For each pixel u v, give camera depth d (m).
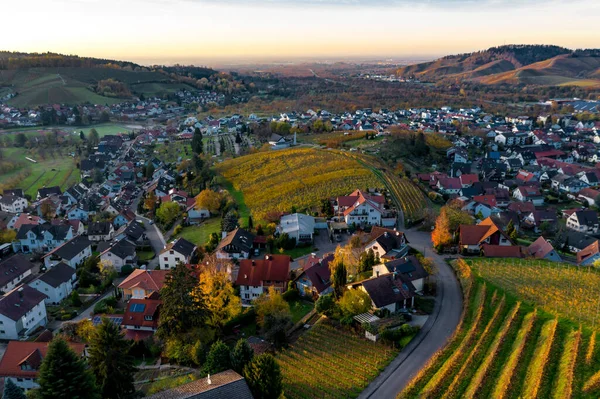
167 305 68.44
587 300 67.25
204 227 131.62
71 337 75.94
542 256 97.19
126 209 155.00
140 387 60.72
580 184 170.38
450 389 49.75
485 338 58.81
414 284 75.31
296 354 61.81
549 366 50.69
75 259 113.88
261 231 115.62
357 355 60.22
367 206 119.50
